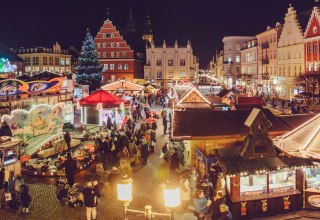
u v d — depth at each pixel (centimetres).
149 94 5591
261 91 7494
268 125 1402
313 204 1285
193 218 1388
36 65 9000
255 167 1348
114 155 2219
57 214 1452
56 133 2614
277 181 1420
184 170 1648
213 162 1662
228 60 9950
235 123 1889
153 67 8381
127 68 8206
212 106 2984
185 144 2098
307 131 1459
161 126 3575
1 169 1619
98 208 1499
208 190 1418
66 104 3188
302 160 1391
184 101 2950
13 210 1495
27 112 2355
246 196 1380
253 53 8388
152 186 1742
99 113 3161
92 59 6369
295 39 6006
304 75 5034
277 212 1392
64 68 9531
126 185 894
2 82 2431
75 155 2109
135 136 2347
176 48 8325
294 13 6034
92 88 6359
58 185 1573
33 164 1981
